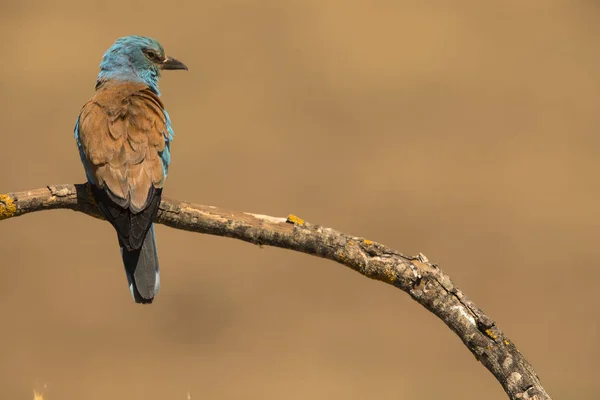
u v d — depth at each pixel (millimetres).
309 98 29078
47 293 20781
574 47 32156
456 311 8578
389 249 8789
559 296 21406
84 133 10016
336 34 32875
